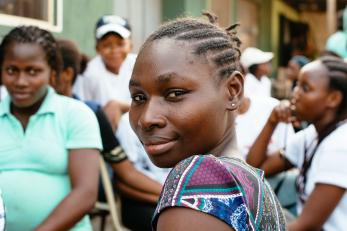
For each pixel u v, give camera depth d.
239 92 0.99
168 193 0.86
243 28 8.12
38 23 3.54
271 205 0.95
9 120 1.95
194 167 0.87
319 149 2.31
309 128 2.56
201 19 1.02
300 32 11.02
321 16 11.63
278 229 0.96
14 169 1.90
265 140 2.68
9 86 1.94
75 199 1.88
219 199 0.84
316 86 2.33
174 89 0.92
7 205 1.87
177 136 0.93
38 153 1.90
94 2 4.17
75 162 1.94
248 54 5.27
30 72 1.93
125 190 2.61
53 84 2.10
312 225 2.18
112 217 2.46
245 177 0.91
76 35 3.97
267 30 9.38
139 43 5.67
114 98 3.46
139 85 0.94
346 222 2.18
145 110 0.92
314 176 2.34
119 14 5.25
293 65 5.89
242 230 0.85
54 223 1.83
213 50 0.95
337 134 2.24
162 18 6.09
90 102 2.48
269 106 3.06
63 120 1.96
